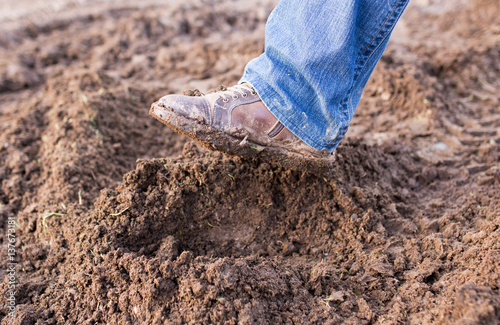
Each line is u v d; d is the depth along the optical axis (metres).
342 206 1.90
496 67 3.69
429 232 1.91
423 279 1.63
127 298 1.57
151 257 1.73
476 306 1.30
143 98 3.19
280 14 1.61
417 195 2.28
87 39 4.36
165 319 1.48
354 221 1.86
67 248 1.86
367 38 1.55
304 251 1.88
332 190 1.92
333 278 1.69
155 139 2.77
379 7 1.48
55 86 3.22
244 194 1.93
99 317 1.58
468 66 3.57
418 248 1.78
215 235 1.89
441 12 5.17
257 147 1.71
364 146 2.24
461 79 3.48
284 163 1.77
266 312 1.52
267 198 1.93
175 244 1.77
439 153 2.60
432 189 2.33
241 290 1.54
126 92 3.14
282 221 1.94
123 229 1.76
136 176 1.85
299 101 1.62
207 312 1.47
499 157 2.53
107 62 3.99
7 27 4.48
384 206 2.01
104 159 2.44
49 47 4.12
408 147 2.65
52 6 5.21
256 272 1.64
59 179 2.22
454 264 1.66
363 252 1.79
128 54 4.09
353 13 1.43
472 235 1.74
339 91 1.57
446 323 1.35
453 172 2.41
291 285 1.64
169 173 1.89
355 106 1.73
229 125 1.65
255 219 1.92
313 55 1.50
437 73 3.62
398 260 1.72
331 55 1.49
